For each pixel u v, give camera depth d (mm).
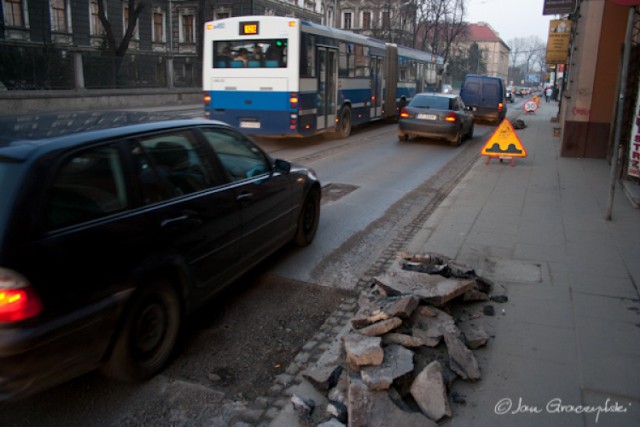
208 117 14664
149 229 3615
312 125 14773
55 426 3201
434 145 16750
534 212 7973
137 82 30203
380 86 20875
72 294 3006
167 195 3918
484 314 4504
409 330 3918
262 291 5262
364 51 18672
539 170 11695
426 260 5270
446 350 3766
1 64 22422
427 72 28891
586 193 9312
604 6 12398
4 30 29078
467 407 3281
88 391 3551
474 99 25875
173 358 3988
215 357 4027
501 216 7750
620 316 4496
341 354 3756
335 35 15867
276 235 5574
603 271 5520
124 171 3613
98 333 3166
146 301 3586
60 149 3219
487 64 115250
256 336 4371
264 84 13914
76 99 25359
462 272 4965
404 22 56750
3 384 2789
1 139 3270
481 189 9695
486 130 23250
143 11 41000
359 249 6590
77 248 3086
